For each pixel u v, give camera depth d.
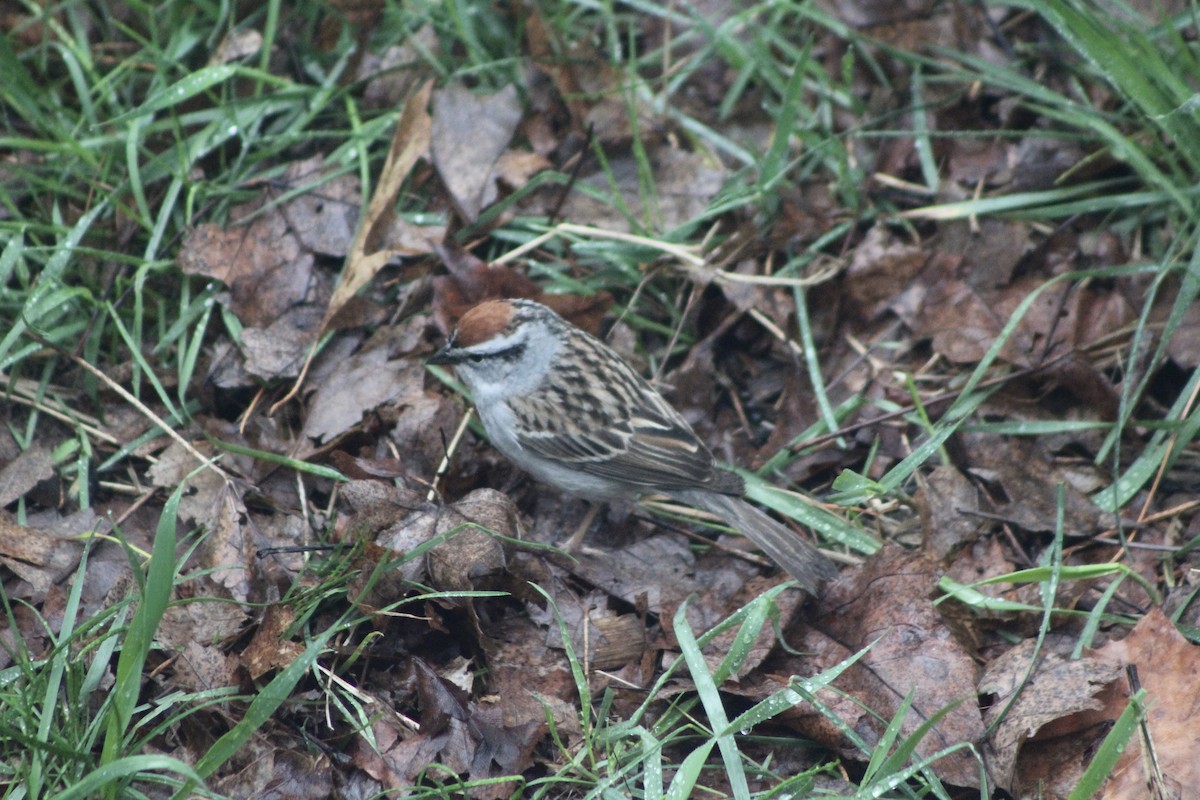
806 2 12.70
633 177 12.29
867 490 9.47
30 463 9.94
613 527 10.48
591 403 9.90
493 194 11.71
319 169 11.73
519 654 9.02
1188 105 10.20
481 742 8.35
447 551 9.09
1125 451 10.49
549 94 12.55
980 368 10.51
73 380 10.66
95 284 11.02
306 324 11.00
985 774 7.88
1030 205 11.84
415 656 8.77
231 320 10.87
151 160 11.50
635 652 9.12
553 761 8.38
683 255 11.36
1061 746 8.22
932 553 9.81
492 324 9.86
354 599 8.77
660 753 8.17
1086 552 9.88
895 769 7.51
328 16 12.52
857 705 8.50
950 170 12.17
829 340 11.53
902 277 11.51
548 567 9.59
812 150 11.69
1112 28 12.06
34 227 10.90
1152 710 8.20
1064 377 10.64
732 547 10.30
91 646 8.17
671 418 10.01
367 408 10.47
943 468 10.27
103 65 12.23
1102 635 9.07
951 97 12.35
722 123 12.67
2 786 7.61
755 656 8.86
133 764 6.73
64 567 9.27
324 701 8.52
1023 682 8.42
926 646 8.77
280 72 12.48
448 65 12.52
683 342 11.59
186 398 10.66
